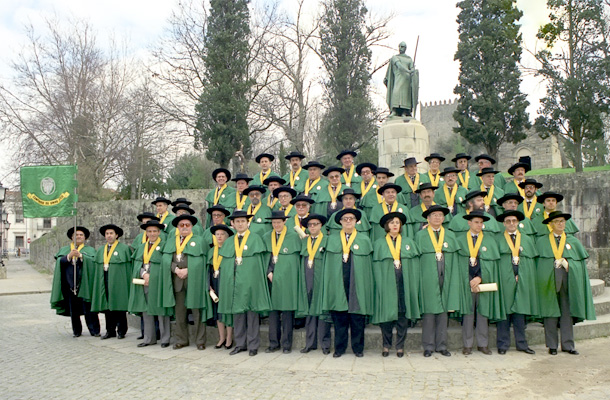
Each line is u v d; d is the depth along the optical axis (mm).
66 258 11000
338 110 31547
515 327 8789
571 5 24859
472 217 8781
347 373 7469
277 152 42719
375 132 32156
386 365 7906
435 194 11000
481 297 8555
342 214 8758
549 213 9289
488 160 11398
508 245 8797
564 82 24703
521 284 8594
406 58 18328
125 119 33594
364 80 31906
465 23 29625
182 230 9617
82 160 32094
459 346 9078
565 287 8664
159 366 8172
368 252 8656
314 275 8953
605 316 10719
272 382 7062
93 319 11164
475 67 28344
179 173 40438
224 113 27797
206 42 29281
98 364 8422
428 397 6270
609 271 15039
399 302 8430
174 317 10422
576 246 8805
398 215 8602
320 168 11727
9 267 37906
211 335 10148
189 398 6449
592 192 18641
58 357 9031
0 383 7348
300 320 9898
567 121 25594
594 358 8227
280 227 9195
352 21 31094
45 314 14766
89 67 32938
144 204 23828
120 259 10680
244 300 8766
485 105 27484
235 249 9023
